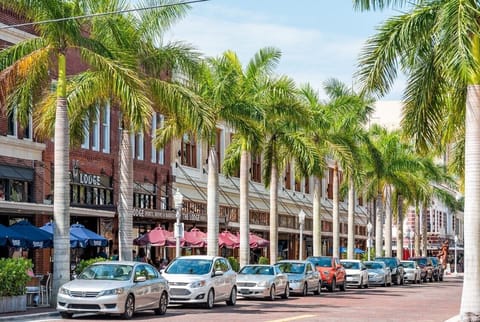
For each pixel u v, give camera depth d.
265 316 24.73
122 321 22.34
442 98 24.33
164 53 30.22
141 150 46.41
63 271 26.34
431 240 120.06
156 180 47.69
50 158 37.97
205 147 54.59
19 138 35.91
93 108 30.97
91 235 32.28
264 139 40.53
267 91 39.94
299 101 40.62
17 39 35.53
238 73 39.69
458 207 90.06
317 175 44.88
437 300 37.09
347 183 59.94
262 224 62.81
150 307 24.33
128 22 29.56
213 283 28.38
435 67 23.36
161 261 43.09
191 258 29.33
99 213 37.72
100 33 29.05
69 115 28.84
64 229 26.47
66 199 26.62
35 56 26.12
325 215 79.00
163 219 46.06
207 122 29.09
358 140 56.22
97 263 24.55
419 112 24.17
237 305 30.28
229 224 55.16
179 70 30.94
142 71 30.14
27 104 27.62
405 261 61.59
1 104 32.94
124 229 30.20
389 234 73.44
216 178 37.47
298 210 71.56
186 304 29.69
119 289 22.69
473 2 21.69
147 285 24.14
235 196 58.66
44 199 37.28
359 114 53.22
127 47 29.33
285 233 69.19
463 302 21.83
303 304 31.58
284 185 68.62
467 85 22.25
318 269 42.91
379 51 23.11
